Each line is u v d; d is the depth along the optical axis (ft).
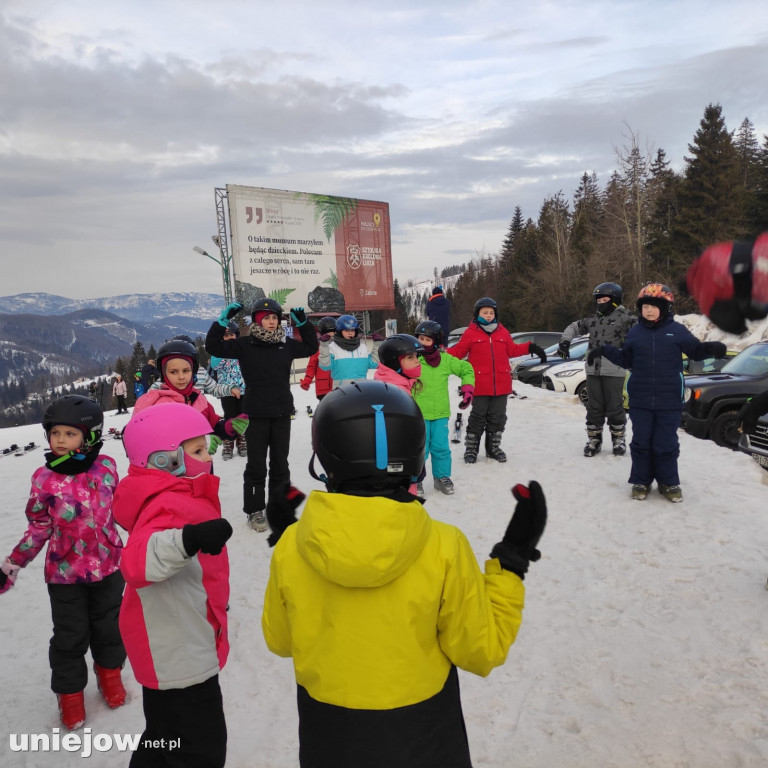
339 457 5.26
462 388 21.34
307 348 19.03
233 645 12.80
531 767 8.72
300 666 5.31
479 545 17.01
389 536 4.82
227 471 28.35
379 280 111.96
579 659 11.25
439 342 21.40
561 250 177.47
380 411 5.29
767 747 8.61
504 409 25.45
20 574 17.79
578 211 218.18
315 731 5.16
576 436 29.58
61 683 10.27
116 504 7.88
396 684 4.99
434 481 22.58
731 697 9.80
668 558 15.08
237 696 11.12
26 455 42.52
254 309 18.37
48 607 15.51
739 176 110.73
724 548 15.35
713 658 10.87
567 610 13.02
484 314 24.80
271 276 98.27
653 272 115.24
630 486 20.88
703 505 18.52
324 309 103.81
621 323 24.20
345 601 5.14
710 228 100.58
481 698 10.39
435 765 4.99
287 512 6.19
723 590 13.24
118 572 10.71
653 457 19.22
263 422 18.94
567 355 25.41
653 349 18.56
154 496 7.63
